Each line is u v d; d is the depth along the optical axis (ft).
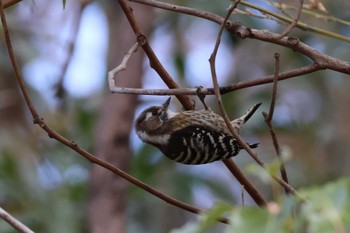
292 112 43.45
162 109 28.81
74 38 39.63
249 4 22.85
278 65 19.34
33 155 40.32
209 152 26.91
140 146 41.98
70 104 42.86
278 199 11.34
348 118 43.57
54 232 37.88
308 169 43.57
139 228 43.70
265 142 43.86
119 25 43.29
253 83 21.04
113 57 41.91
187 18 44.16
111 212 39.01
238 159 41.68
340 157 43.86
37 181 38.86
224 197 43.11
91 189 39.58
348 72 20.98
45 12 47.44
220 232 40.24
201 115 27.22
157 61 21.75
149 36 41.78
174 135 27.66
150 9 41.93
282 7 23.41
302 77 42.11
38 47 43.16
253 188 22.68
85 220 40.45
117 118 40.19
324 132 43.24
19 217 37.60
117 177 39.47
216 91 18.76
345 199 10.58
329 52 37.76
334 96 43.45
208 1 37.55
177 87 21.99
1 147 40.14
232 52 46.70
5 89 41.47
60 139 20.62
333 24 38.29
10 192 38.14
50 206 38.32
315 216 10.50
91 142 41.73
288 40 21.31
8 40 20.51
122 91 20.98
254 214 10.98
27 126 41.42
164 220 44.19
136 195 41.78
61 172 39.75
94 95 44.86
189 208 20.35
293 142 43.86
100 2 46.26
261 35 21.43
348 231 10.28
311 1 23.66
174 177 42.63
